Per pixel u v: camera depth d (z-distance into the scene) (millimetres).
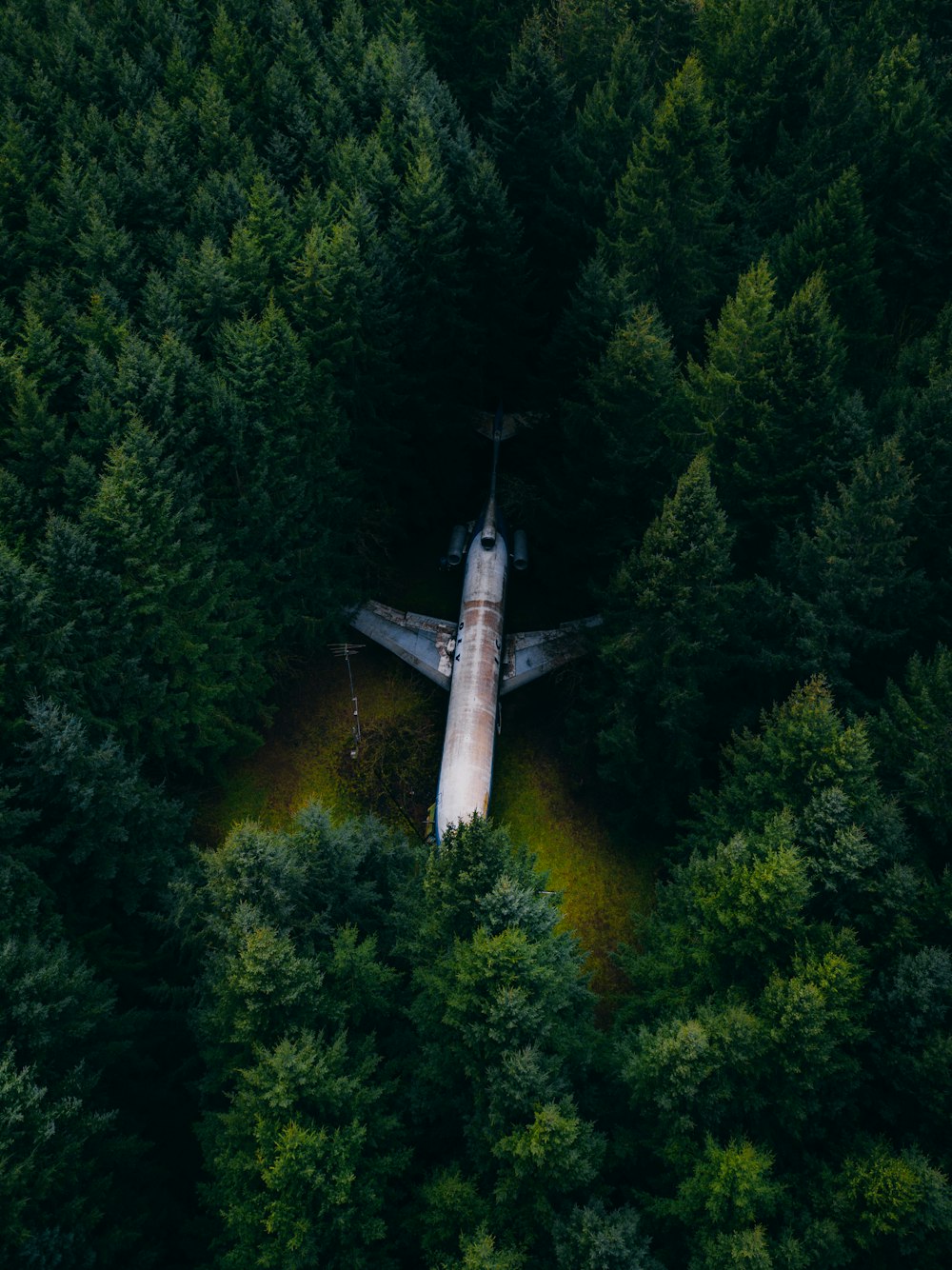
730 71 59562
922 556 39719
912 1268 25016
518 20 68125
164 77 57938
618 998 33531
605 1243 22672
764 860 29297
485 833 24797
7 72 52844
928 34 69125
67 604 33562
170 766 41812
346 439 44469
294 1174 22734
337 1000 27000
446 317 48781
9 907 28828
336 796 44875
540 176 55438
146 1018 30312
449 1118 27500
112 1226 26188
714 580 37781
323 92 55375
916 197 53250
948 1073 25688
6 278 42781
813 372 40062
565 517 46562
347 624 48594
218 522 40656
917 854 31094
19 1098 22906
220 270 40281
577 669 47000
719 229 46625
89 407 36531
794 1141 27766
